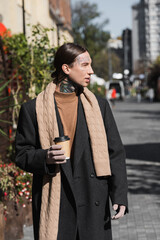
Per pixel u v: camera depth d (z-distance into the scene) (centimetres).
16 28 1309
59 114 274
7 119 653
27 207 547
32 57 682
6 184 468
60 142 255
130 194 758
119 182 273
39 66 679
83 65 271
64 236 264
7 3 1264
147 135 1681
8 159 636
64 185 268
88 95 279
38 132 274
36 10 1656
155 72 5175
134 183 841
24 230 544
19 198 518
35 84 684
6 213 482
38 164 261
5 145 638
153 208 665
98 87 3319
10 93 684
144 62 9662
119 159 278
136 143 1441
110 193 276
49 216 263
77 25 4834
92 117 275
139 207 673
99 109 279
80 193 268
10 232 507
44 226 264
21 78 718
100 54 5697
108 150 281
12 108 677
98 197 270
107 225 275
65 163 265
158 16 14150
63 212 266
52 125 269
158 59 5531
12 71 702
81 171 270
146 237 534
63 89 277
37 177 278
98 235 265
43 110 273
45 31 700
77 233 270
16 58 690
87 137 272
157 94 5003
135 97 7544
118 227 579
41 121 271
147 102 5009
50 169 265
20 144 277
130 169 987
